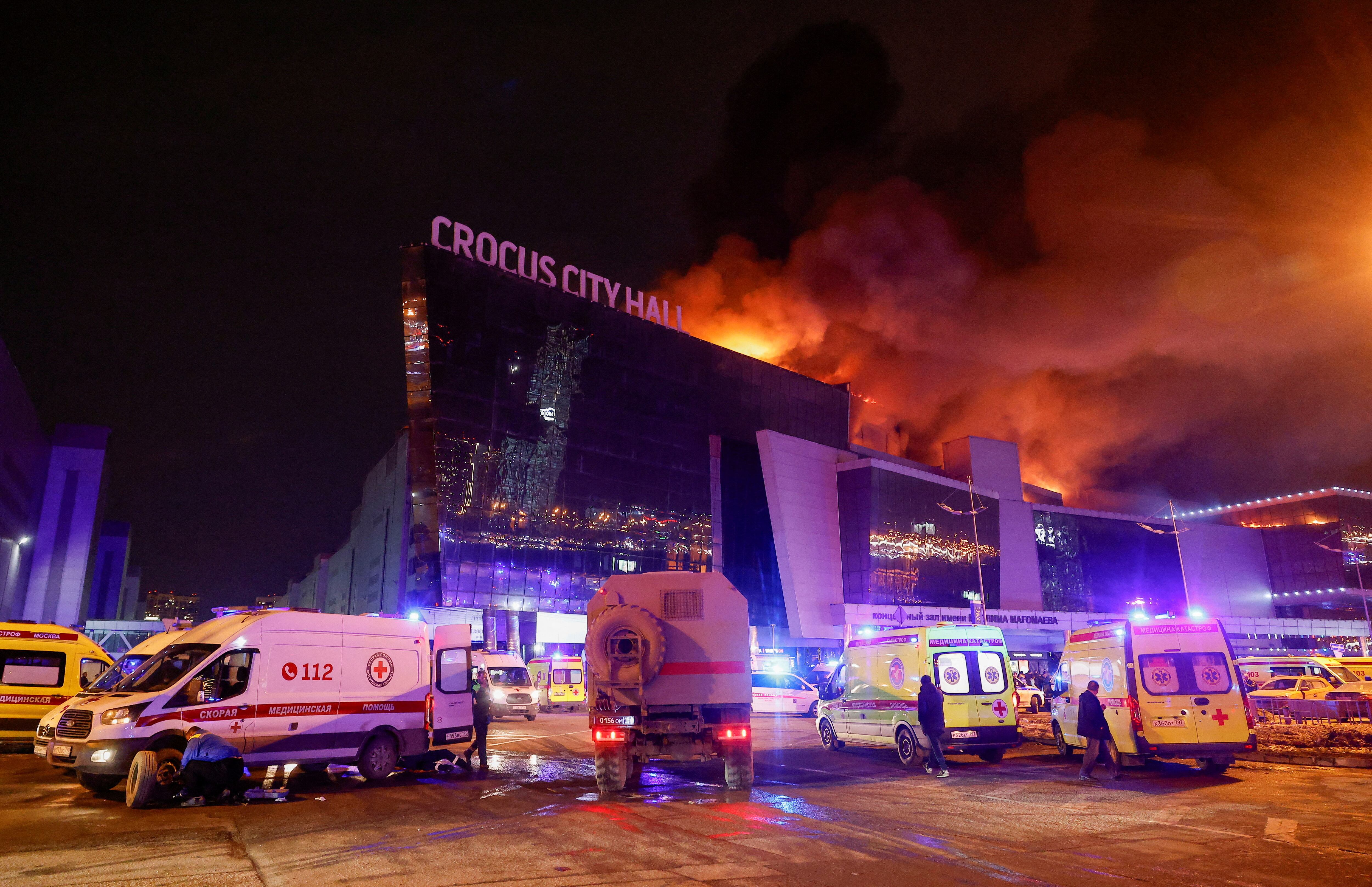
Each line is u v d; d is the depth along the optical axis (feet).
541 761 55.62
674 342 230.27
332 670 44.60
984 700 51.90
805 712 109.19
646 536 213.05
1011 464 295.48
